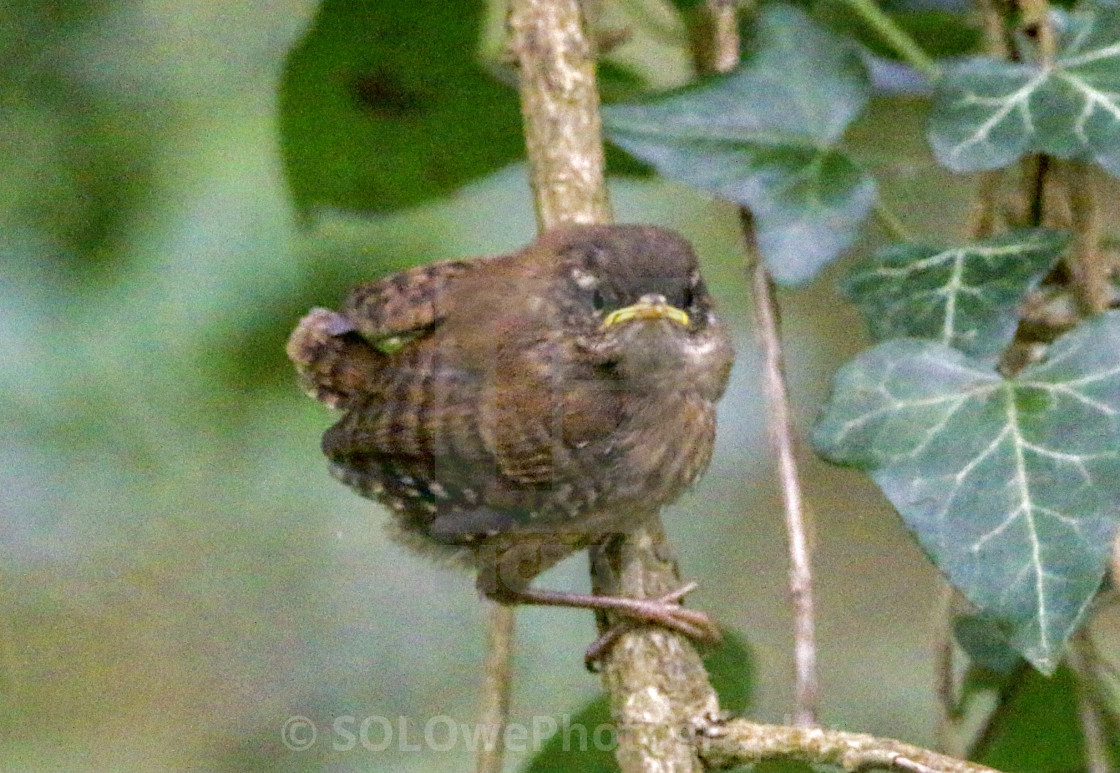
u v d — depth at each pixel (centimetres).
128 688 312
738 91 306
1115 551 302
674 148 306
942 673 305
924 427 303
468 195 312
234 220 312
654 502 306
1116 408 302
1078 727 306
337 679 312
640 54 311
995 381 303
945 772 299
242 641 312
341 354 307
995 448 302
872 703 313
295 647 312
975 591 302
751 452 316
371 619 313
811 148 306
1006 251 304
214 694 312
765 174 305
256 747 311
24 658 312
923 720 312
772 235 305
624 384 306
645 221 316
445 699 312
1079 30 304
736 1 307
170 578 313
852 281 305
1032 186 305
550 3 307
